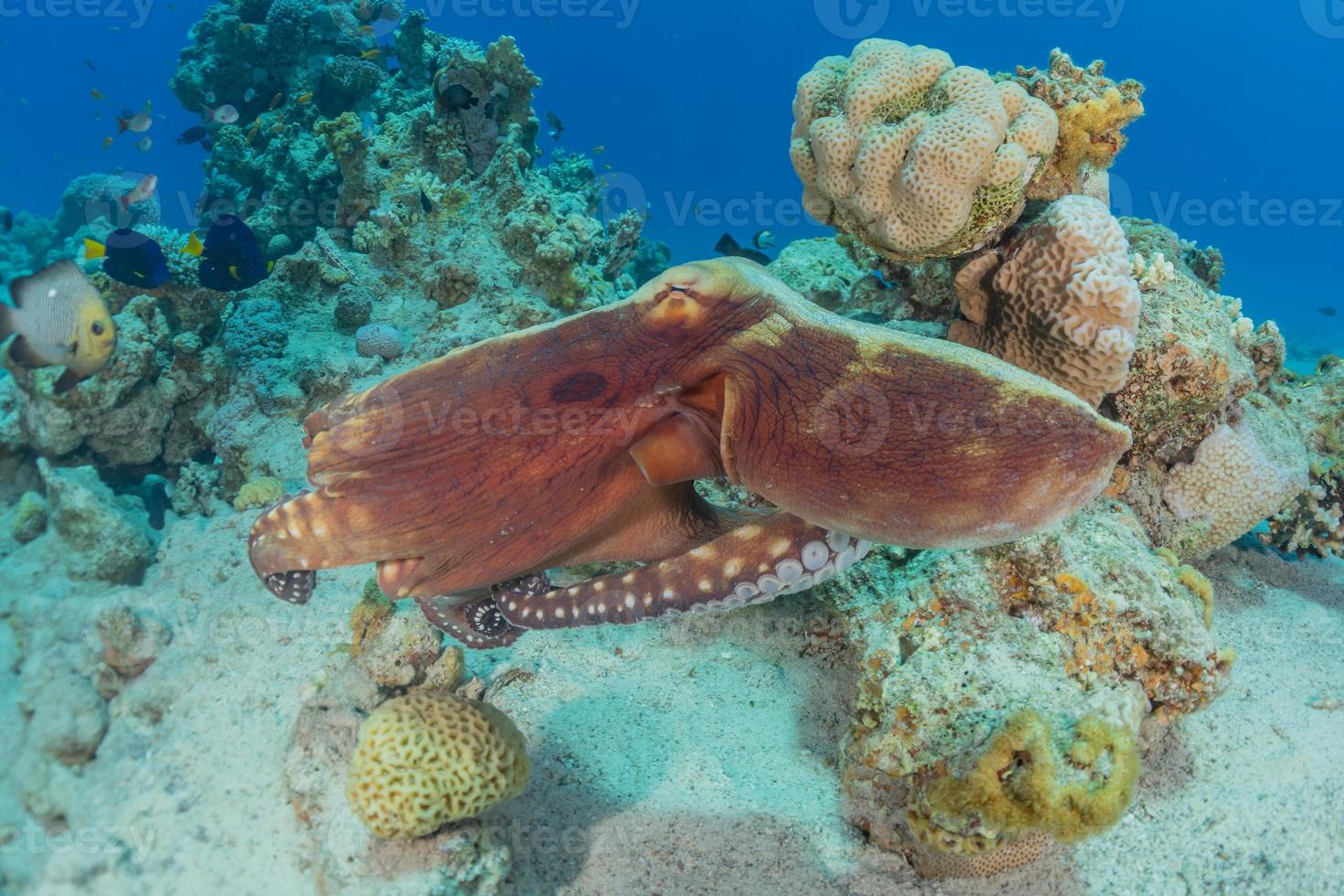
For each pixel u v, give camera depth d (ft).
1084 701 1.74
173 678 1.90
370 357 3.46
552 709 2.08
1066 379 2.13
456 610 1.54
